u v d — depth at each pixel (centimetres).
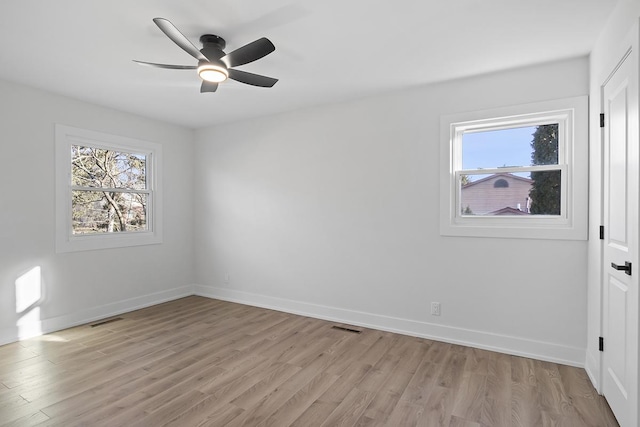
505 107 287
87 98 357
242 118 433
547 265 274
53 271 342
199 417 197
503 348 289
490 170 300
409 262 332
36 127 329
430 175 320
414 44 244
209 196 475
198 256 486
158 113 412
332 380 241
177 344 306
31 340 314
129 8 200
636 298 163
